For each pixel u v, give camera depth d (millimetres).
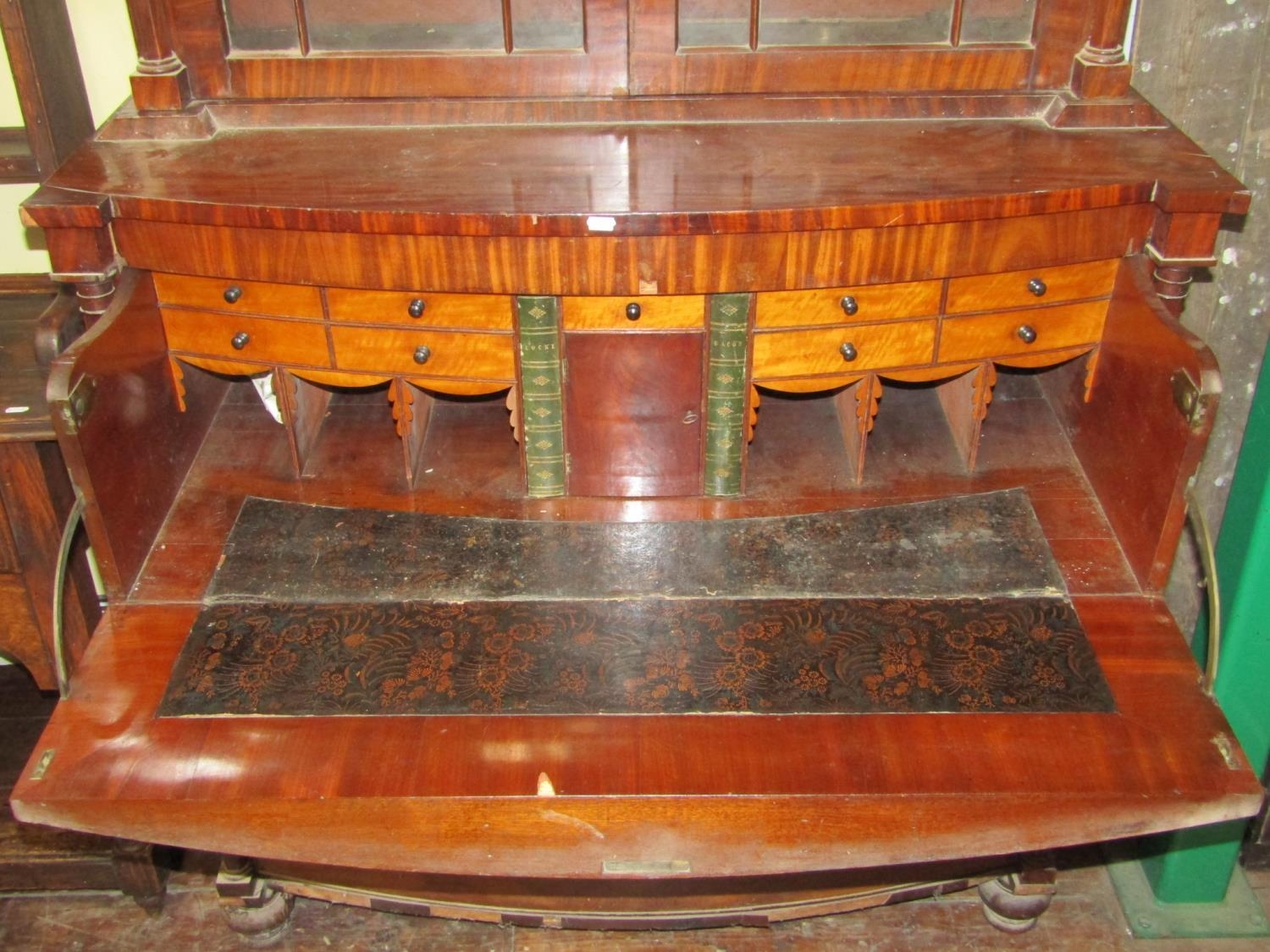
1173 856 1971
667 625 1513
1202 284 1983
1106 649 1487
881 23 1638
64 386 1408
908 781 1341
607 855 1375
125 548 1561
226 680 1458
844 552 1610
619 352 1580
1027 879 1892
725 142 1604
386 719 1412
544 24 1629
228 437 1811
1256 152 1870
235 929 1958
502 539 1628
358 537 1639
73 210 1475
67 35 1858
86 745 1389
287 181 1514
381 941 1997
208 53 1642
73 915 2029
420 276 1499
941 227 1488
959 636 1502
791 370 1608
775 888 1799
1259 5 1771
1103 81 1639
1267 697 1896
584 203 1435
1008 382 1897
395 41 1647
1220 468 2119
